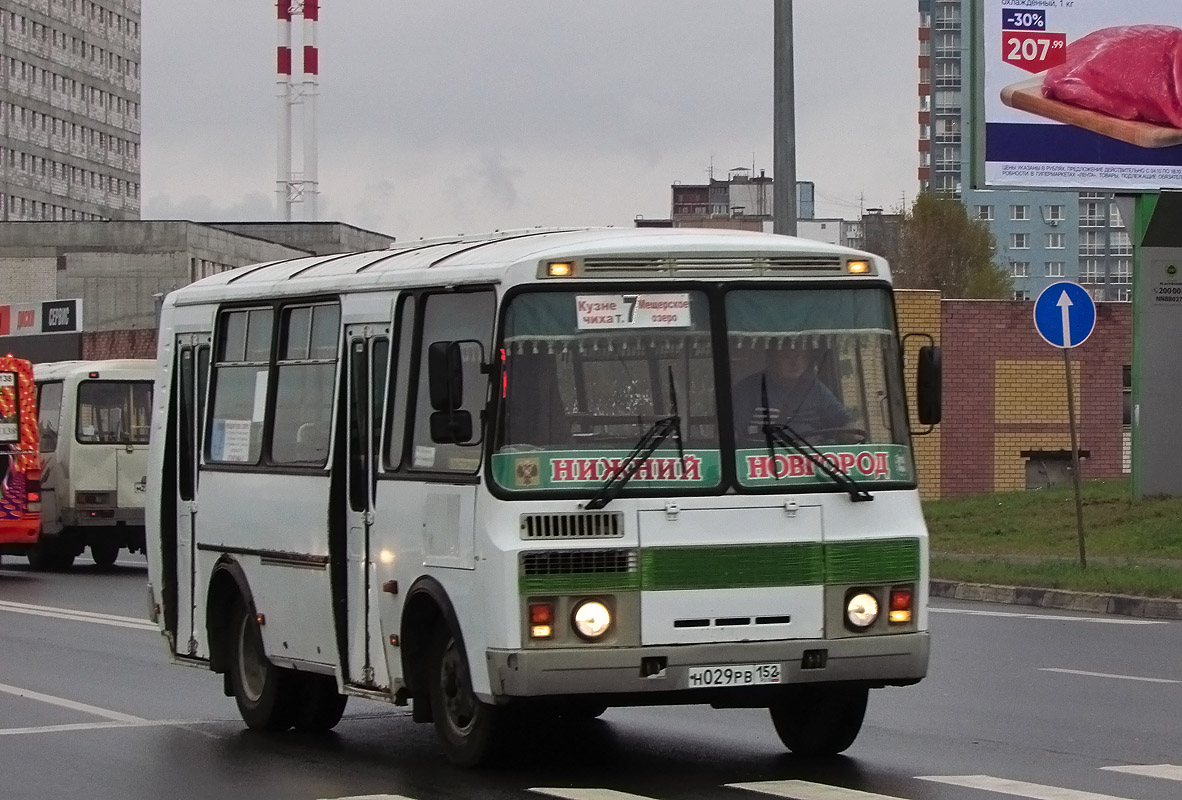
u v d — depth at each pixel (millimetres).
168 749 14000
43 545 36250
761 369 12172
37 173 173500
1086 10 36031
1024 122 35875
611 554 11664
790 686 12055
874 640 12094
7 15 168250
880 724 14484
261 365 15133
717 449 11969
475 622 11875
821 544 12031
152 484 16938
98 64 186125
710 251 12203
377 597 13234
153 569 16891
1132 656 19141
